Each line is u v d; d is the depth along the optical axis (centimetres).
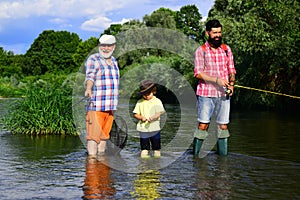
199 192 450
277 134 973
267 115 1595
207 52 660
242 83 2038
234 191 455
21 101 987
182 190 458
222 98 664
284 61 1869
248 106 2020
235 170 557
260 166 583
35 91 996
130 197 430
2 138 873
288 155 682
